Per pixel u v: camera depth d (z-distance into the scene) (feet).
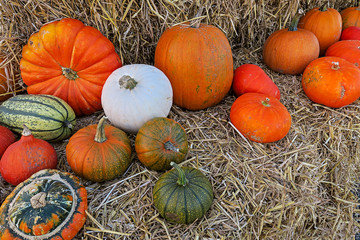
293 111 3.04
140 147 2.31
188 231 2.10
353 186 2.89
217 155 2.55
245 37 3.74
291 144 2.71
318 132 2.88
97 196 2.22
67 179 2.11
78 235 2.03
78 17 2.85
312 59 3.32
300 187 2.48
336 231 2.52
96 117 2.94
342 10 4.07
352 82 2.88
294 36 3.25
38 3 2.70
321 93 2.97
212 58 2.67
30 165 2.16
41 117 2.42
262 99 2.70
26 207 1.90
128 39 3.06
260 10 3.46
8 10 2.70
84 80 2.75
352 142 2.99
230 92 3.23
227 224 2.15
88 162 2.19
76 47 2.60
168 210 2.02
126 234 2.03
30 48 2.65
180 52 2.65
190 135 2.73
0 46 2.82
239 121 2.64
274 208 2.29
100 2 2.76
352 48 3.31
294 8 3.54
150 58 3.30
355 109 3.10
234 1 3.22
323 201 2.59
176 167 2.00
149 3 2.85
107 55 2.73
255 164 2.51
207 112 2.97
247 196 2.30
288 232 2.29
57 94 2.77
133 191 2.27
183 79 2.73
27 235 1.85
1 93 3.01
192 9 3.10
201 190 2.07
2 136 2.38
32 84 2.78
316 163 2.68
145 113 2.49
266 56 3.47
